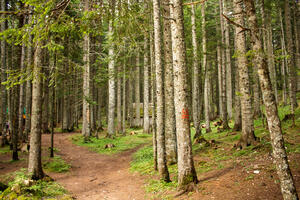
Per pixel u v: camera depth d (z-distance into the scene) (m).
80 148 16.38
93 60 20.80
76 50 14.71
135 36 7.99
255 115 16.78
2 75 14.53
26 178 7.41
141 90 41.28
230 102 21.36
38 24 5.06
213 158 8.84
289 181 3.28
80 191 7.59
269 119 3.54
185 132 6.18
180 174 6.18
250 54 3.86
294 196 3.23
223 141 11.68
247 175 6.03
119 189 7.61
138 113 27.05
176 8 6.27
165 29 9.67
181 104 6.19
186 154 6.16
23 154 12.69
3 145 14.92
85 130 18.58
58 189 7.30
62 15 5.50
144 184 7.59
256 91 16.66
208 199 5.17
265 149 7.92
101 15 6.02
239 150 8.85
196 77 14.34
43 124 23.64
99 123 25.88
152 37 8.91
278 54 3.87
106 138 19.77
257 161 6.99
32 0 4.44
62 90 24.02
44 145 16.08
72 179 9.25
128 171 10.09
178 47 6.25
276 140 3.43
